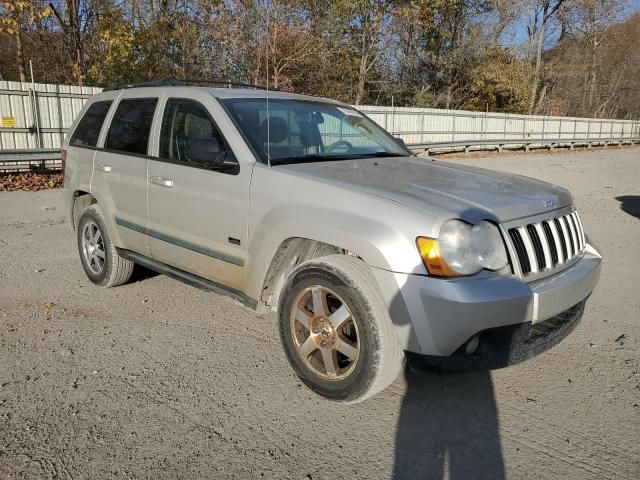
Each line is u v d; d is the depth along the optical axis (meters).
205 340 4.05
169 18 22.16
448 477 2.62
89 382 3.41
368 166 3.76
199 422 3.02
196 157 3.62
